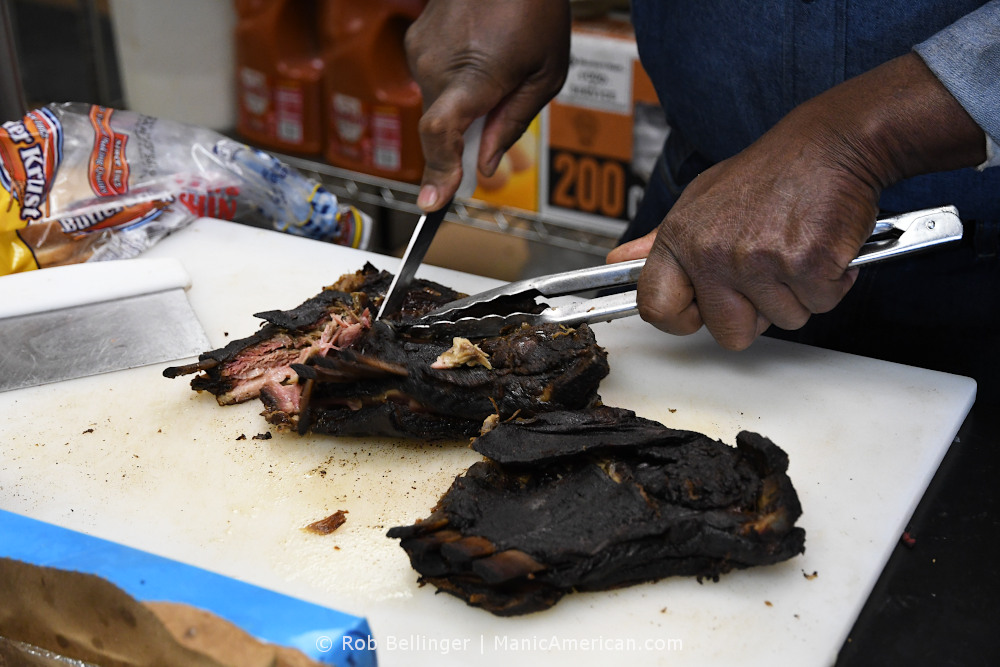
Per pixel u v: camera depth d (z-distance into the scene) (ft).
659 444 2.13
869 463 2.29
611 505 2.05
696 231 2.31
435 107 2.78
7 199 2.87
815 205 2.22
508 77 2.88
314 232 3.28
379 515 2.22
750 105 2.83
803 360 2.57
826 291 2.29
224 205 3.19
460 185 2.94
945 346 2.92
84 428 2.42
